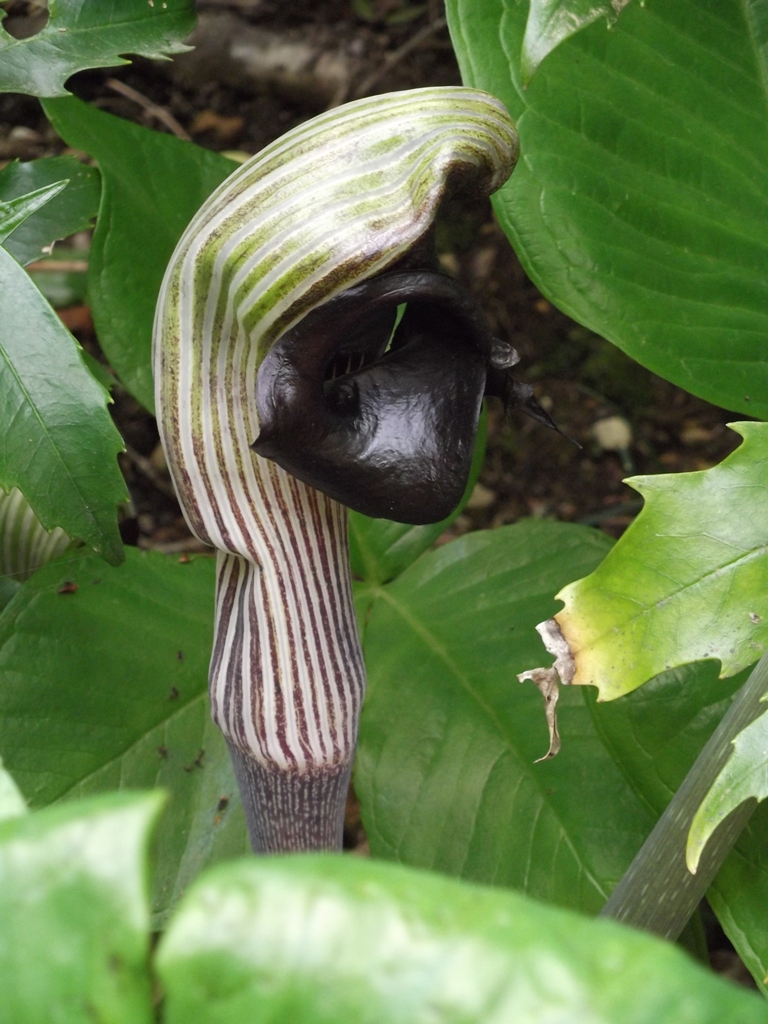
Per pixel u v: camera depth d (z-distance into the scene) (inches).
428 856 12.7
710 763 9.2
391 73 27.9
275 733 8.8
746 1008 3.3
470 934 3.4
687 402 25.6
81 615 13.6
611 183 13.1
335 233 7.0
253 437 8.0
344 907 3.4
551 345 26.1
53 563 13.9
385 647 14.5
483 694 13.8
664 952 3.4
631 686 8.9
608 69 13.3
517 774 13.1
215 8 28.2
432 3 29.4
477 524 23.6
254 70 27.8
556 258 13.0
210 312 7.6
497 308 26.4
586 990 3.3
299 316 7.3
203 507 8.3
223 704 9.0
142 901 3.5
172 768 13.2
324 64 27.9
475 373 7.7
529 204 13.0
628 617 8.9
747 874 10.5
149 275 14.3
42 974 3.4
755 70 13.8
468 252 26.9
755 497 8.9
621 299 12.9
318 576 8.6
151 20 10.7
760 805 10.7
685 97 13.5
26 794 12.5
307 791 9.2
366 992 3.4
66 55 10.4
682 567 8.9
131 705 13.3
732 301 13.2
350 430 7.4
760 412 12.8
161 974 3.4
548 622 9.0
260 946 3.4
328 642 8.8
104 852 3.5
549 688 9.0
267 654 8.6
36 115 26.2
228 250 7.3
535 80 13.1
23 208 9.1
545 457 24.6
